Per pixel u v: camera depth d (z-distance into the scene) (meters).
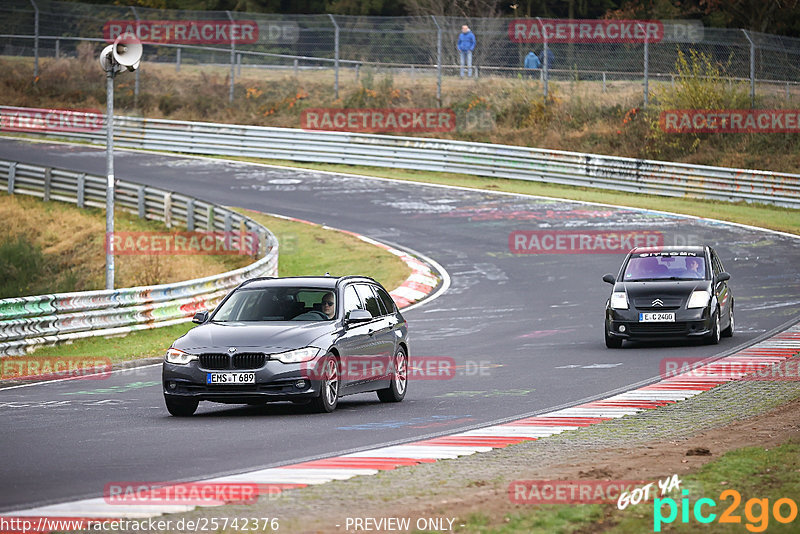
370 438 38.59
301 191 155.75
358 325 48.81
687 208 144.50
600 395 49.66
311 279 50.88
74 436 39.78
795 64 186.75
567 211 141.12
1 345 69.38
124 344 76.19
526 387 53.44
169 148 188.00
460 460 33.41
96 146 191.25
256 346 44.72
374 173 171.25
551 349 69.75
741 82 183.25
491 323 83.94
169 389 45.12
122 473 31.94
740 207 148.88
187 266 115.25
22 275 119.06
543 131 189.50
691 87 181.50
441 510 25.25
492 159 168.12
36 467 33.09
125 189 141.12
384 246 122.12
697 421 40.97
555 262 113.12
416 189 158.00
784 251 116.00
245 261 117.44
